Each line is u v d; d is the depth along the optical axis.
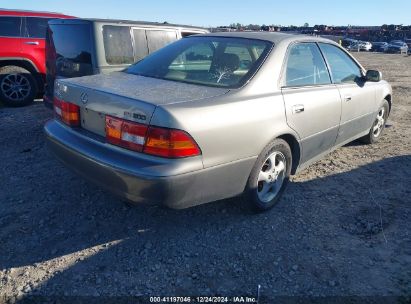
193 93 2.90
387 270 2.81
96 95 2.89
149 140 2.56
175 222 3.33
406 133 6.39
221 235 3.17
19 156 4.74
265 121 3.12
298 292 2.57
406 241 3.18
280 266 2.82
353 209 3.69
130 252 2.92
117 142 2.74
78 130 3.13
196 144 2.63
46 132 3.41
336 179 4.37
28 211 3.45
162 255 2.90
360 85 4.71
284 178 3.60
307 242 3.12
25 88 7.48
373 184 4.26
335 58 4.39
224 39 3.69
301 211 3.61
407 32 63.59
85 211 3.47
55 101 3.45
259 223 3.37
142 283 2.61
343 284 2.65
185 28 6.61
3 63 7.32
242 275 2.71
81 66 5.41
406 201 3.88
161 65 3.61
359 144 5.67
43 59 7.64
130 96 2.72
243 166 3.03
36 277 2.62
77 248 2.95
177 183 2.57
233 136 2.87
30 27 7.47
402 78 15.44
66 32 5.54
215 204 3.63
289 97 3.41
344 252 3.01
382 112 5.65
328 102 3.95
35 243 2.99
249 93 3.10
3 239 3.02
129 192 2.64
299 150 3.67
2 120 6.38
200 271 2.74
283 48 3.54
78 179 4.09
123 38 5.59
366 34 64.94
